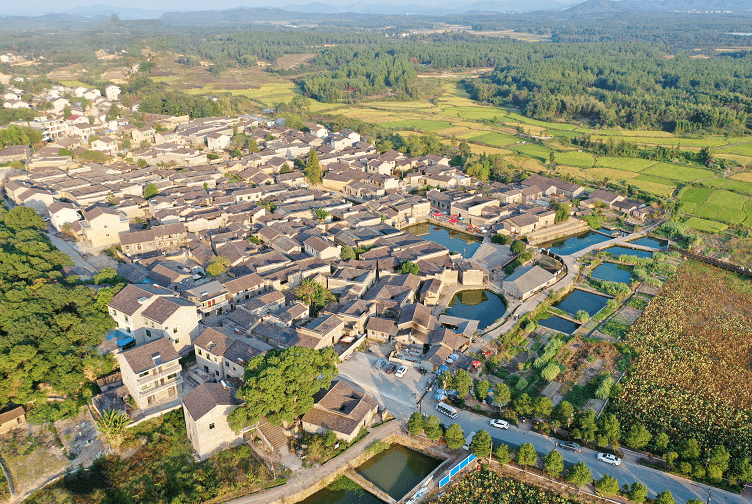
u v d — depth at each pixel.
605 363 130.50
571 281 172.50
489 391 117.44
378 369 125.12
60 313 125.19
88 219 178.88
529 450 96.12
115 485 93.44
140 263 163.50
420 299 157.25
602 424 103.62
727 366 129.38
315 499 95.06
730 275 179.12
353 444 102.88
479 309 157.75
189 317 123.81
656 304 159.12
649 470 98.12
